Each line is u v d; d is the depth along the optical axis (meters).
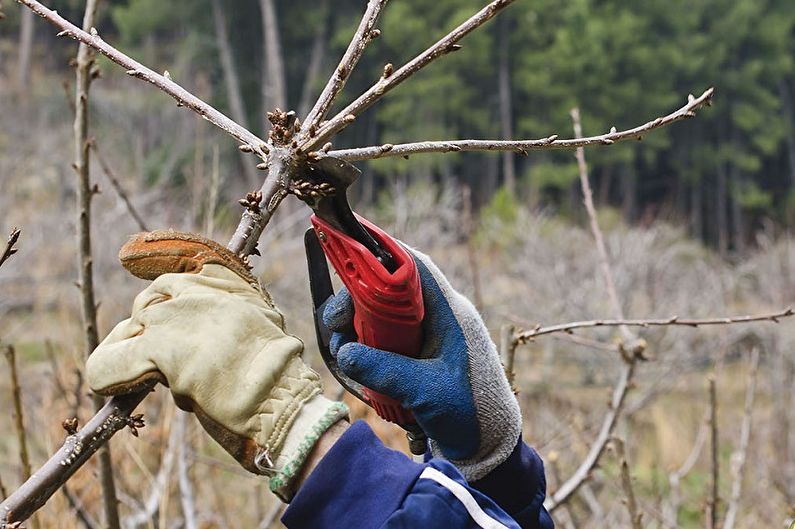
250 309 1.45
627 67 49.47
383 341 1.59
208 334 1.42
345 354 1.58
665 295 17.67
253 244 1.56
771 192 56.03
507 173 45.66
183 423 3.45
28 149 31.05
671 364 12.12
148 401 4.61
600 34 47.47
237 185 25.31
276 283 12.52
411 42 45.53
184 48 42.97
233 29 45.72
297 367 1.45
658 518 4.80
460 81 46.41
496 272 19.16
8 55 43.81
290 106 47.50
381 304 1.54
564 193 48.16
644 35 50.34
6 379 11.34
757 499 6.76
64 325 5.54
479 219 29.91
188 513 3.29
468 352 1.63
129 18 43.09
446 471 1.47
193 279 1.47
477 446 1.64
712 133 54.50
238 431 1.41
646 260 18.08
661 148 52.78
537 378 14.34
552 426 6.11
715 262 23.44
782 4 55.94
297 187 1.56
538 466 1.80
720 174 51.66
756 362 4.32
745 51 55.09
